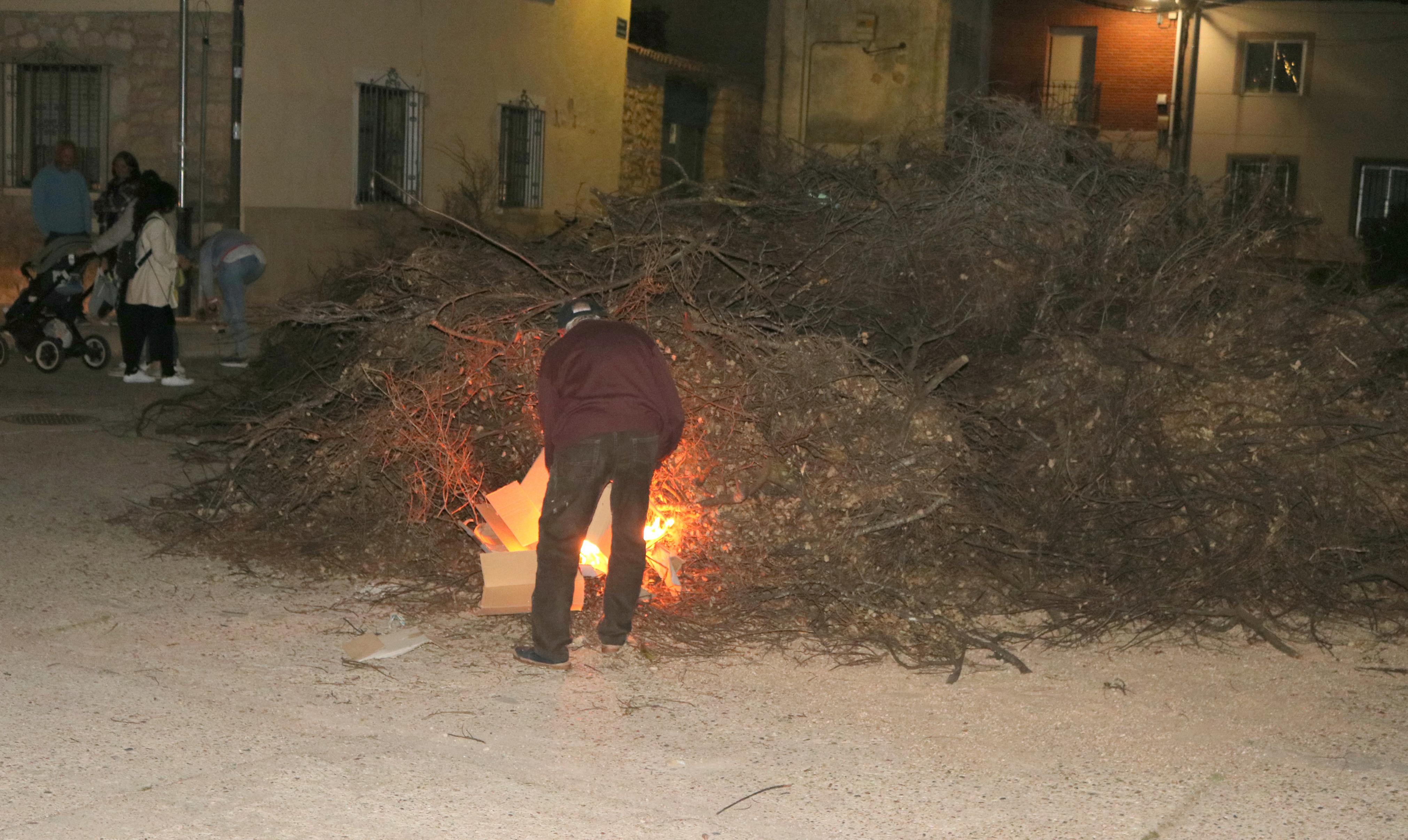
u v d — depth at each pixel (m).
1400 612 6.09
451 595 6.05
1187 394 6.56
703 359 6.29
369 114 17.25
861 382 6.32
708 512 6.01
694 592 5.89
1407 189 32.91
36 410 10.62
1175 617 5.86
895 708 4.91
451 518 6.43
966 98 9.12
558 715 4.74
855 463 6.12
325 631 5.62
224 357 13.37
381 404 6.96
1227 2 33.31
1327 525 6.16
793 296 7.17
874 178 8.41
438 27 18.27
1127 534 6.29
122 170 13.26
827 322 7.30
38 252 13.30
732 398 6.15
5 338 12.81
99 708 4.66
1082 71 35.16
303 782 4.11
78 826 3.76
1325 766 4.44
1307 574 6.08
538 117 20.67
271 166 15.69
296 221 16.06
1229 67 33.53
